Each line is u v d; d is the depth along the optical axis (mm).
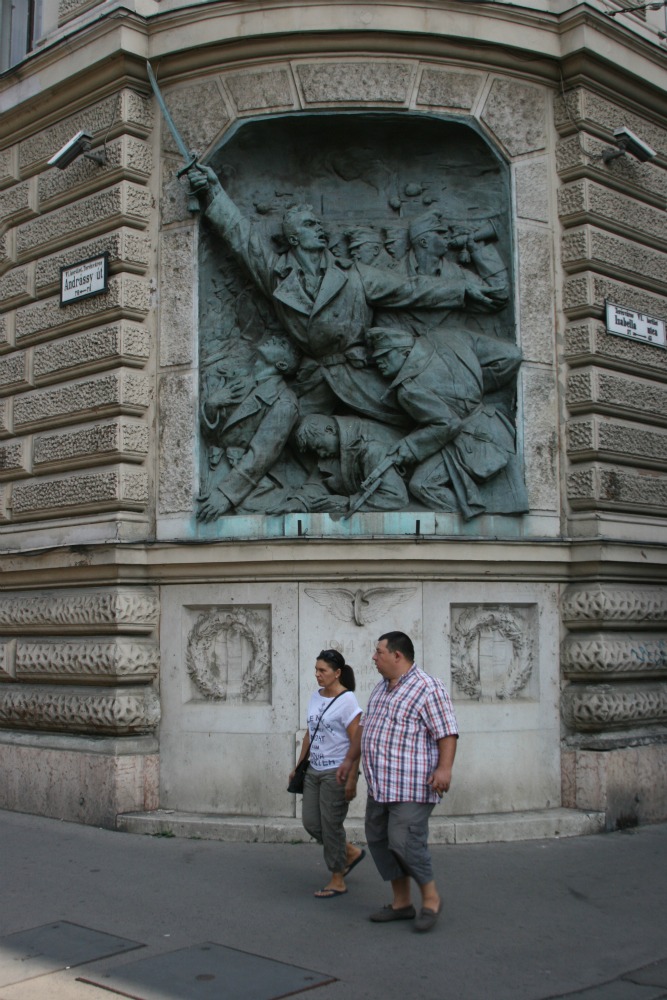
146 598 7996
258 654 7758
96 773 7801
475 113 8266
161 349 8266
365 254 8367
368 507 7820
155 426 8234
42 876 6359
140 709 7848
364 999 4430
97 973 4703
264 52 8148
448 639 7684
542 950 5074
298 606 7652
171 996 4422
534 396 8133
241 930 5320
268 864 6637
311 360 8266
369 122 8258
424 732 5367
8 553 8695
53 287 8859
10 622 8688
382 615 7613
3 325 9328
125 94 8375
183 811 7762
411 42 8109
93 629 8008
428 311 8305
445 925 5430
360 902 5809
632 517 8297
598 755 7703
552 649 7957
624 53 8539
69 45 8648
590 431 8070
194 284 8219
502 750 7695
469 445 7887
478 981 4660
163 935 5234
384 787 5320
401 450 7887
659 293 8961
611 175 8516
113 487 8047
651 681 8281
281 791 7543
